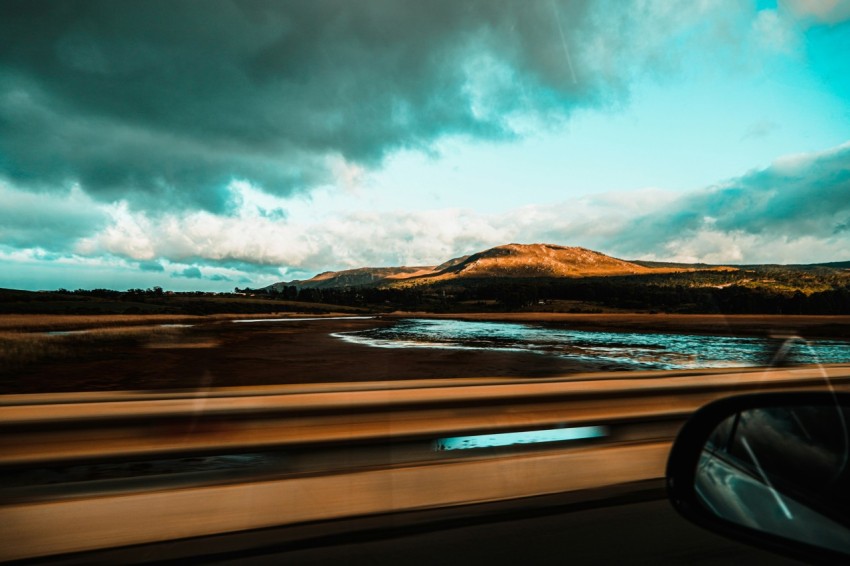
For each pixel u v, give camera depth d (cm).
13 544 302
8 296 13675
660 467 460
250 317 13750
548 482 417
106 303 14800
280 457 520
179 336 5341
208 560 288
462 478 394
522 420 477
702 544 298
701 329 7362
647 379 538
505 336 6256
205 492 338
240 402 409
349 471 374
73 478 457
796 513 186
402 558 285
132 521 320
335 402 432
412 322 11962
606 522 335
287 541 309
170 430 394
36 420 363
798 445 194
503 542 305
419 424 452
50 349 3394
